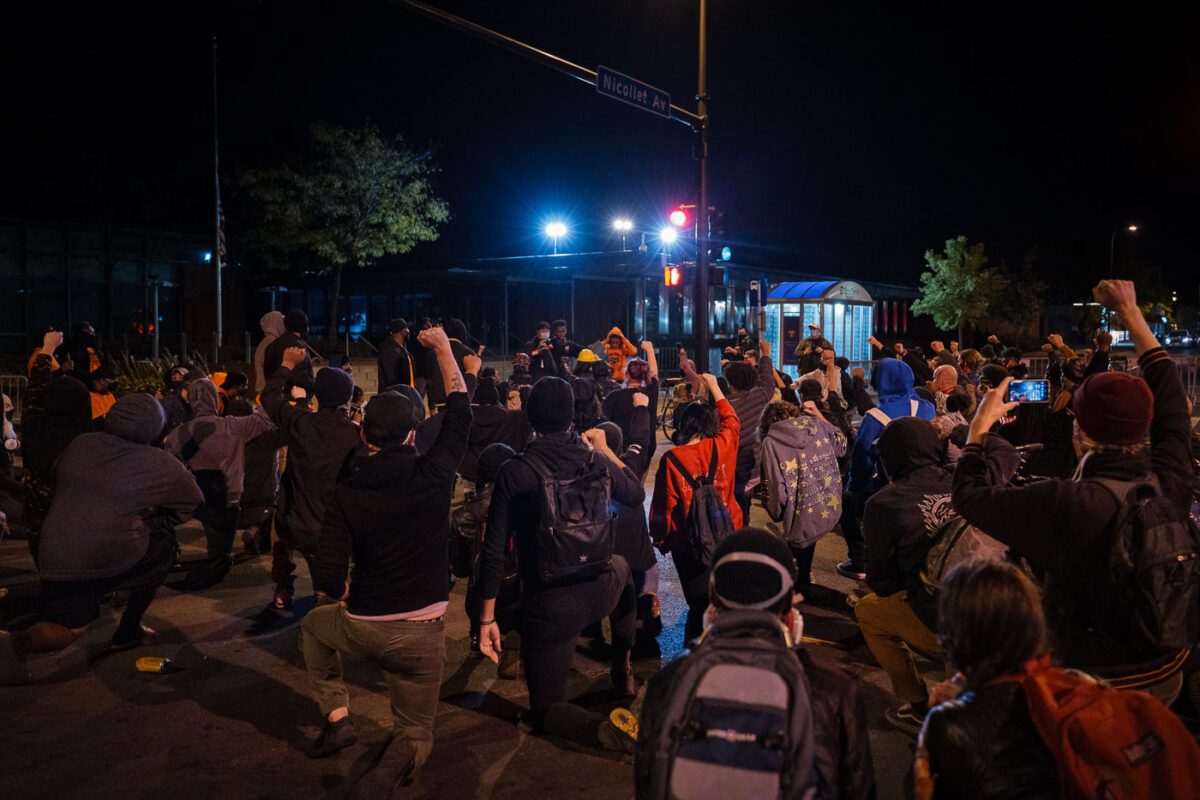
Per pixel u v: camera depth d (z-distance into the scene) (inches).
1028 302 1984.5
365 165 1227.9
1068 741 75.1
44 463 239.1
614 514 166.6
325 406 211.2
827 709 80.7
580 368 518.3
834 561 307.4
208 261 1194.0
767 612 84.1
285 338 313.6
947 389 295.1
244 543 315.9
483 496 203.0
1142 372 127.9
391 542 145.9
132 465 198.7
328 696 166.2
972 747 78.0
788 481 228.7
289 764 167.0
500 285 1408.7
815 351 385.7
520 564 159.6
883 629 170.7
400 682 150.8
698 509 187.8
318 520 206.8
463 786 158.9
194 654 224.1
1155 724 74.3
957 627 82.2
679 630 241.8
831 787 77.6
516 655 210.5
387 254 1599.4
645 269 1283.2
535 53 491.2
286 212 1220.5
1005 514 117.8
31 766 165.8
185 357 898.7
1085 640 113.7
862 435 262.8
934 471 161.5
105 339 1269.7
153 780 160.6
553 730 161.6
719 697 75.6
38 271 1202.0
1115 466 113.3
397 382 411.2
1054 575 116.3
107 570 195.8
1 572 292.4
